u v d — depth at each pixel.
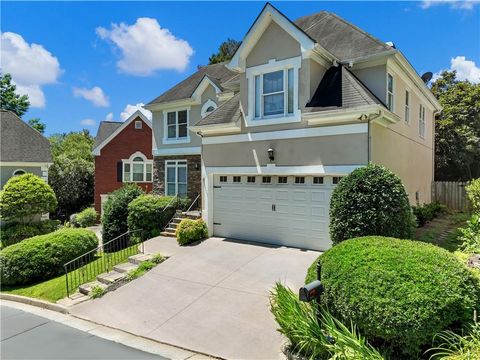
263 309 7.20
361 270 4.94
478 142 24.39
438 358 4.13
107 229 15.98
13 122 23.19
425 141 17.86
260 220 11.87
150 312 7.70
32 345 6.48
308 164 10.45
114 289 9.20
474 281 4.72
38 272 11.16
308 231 10.75
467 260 6.86
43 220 19.97
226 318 7.03
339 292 4.93
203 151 13.20
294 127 10.77
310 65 10.62
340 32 13.48
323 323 4.92
